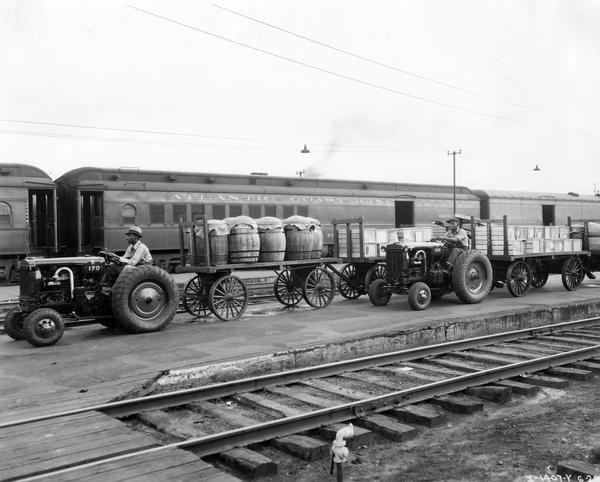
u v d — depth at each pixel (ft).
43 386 20.47
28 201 59.98
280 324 33.35
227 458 14.93
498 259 45.03
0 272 58.49
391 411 18.72
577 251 50.65
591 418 18.31
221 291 35.17
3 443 14.55
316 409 18.97
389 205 85.56
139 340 28.86
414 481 13.99
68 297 30.17
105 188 62.23
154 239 64.90
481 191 101.55
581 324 34.71
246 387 20.76
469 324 32.86
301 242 38.93
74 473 12.63
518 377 22.97
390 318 34.86
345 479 14.17
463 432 17.42
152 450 13.83
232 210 70.18
